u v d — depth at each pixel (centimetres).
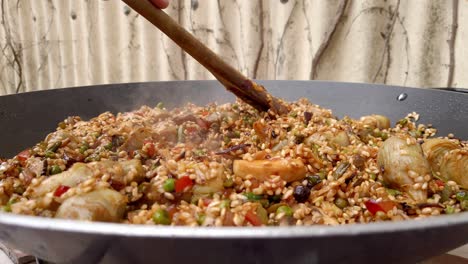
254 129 49
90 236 29
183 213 36
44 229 29
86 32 120
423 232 29
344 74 77
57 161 42
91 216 34
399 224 28
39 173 40
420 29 68
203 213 36
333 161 44
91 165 39
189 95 64
